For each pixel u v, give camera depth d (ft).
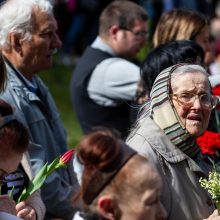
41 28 30.32
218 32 63.21
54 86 75.25
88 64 37.60
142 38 38.47
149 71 29.89
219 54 51.03
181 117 25.13
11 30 30.14
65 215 30.12
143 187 19.80
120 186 19.86
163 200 24.67
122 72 36.58
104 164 19.92
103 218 20.03
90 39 77.10
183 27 35.53
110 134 20.38
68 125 63.05
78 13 75.97
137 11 38.09
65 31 77.87
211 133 25.02
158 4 77.61
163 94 25.32
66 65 80.07
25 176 27.12
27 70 30.63
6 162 23.06
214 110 29.91
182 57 29.84
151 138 25.09
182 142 25.17
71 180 30.89
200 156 26.14
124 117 37.11
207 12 74.02
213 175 24.52
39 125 29.99
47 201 29.68
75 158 21.54
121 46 37.96
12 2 30.58
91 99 37.45
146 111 26.22
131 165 19.93
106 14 38.19
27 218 26.20
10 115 23.32
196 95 25.07
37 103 30.53
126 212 19.89
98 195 20.03
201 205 25.20
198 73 25.35
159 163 24.89
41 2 30.58
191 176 25.29
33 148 29.01
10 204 24.21
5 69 26.14
